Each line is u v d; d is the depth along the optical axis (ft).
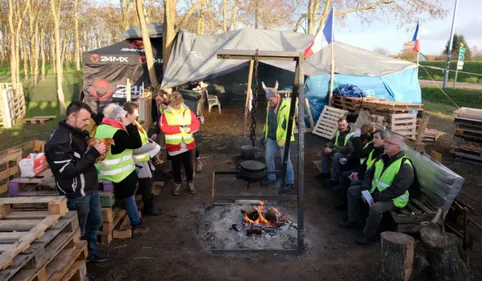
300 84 14.48
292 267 13.96
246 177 16.28
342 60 42.98
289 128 17.29
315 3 64.64
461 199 21.27
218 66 36.78
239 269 13.78
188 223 17.40
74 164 11.17
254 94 16.79
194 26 89.04
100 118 16.49
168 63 38.09
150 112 29.73
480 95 75.31
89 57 46.50
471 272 13.65
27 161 15.08
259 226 16.10
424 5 57.41
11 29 56.13
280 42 42.98
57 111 55.67
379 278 13.14
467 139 29.14
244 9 83.46
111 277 13.08
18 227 9.61
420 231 13.53
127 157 15.19
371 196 15.74
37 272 8.70
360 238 15.80
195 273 13.46
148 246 15.25
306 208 19.36
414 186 16.40
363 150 18.76
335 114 37.29
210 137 37.04
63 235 10.37
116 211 16.22
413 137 33.30
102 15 103.86
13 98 46.34
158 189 21.39
